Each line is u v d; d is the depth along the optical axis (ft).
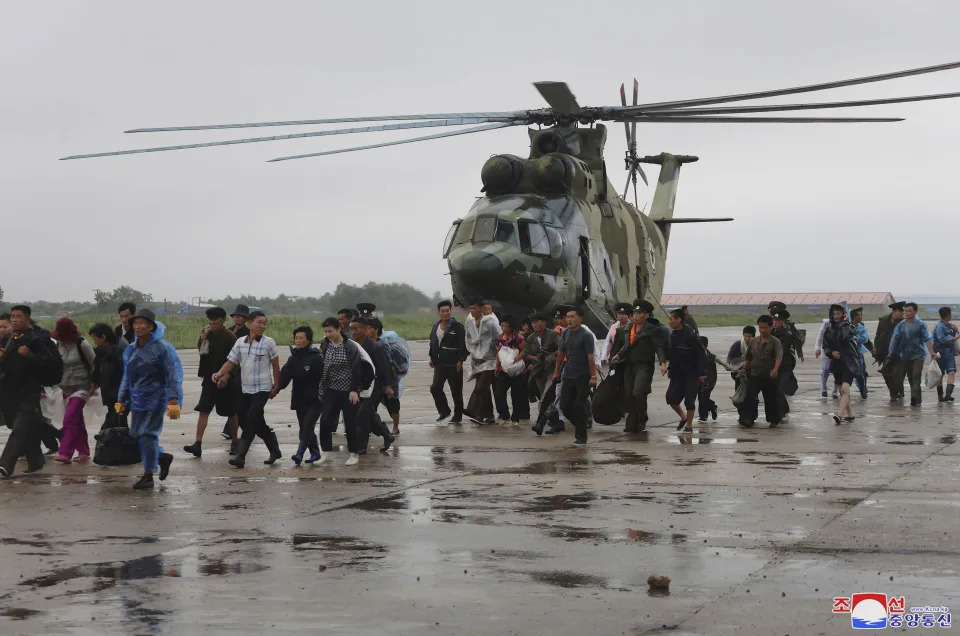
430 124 76.95
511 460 41.27
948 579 21.93
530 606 20.18
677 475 36.68
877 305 607.37
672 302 632.38
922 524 27.55
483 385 55.93
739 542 25.58
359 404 41.88
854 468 38.01
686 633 18.48
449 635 18.48
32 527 28.25
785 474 36.65
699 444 46.16
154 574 22.84
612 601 20.49
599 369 53.36
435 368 57.11
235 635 18.53
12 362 38.88
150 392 35.29
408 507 30.78
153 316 35.68
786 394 55.77
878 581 21.81
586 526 27.66
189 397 74.13
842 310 55.36
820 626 18.83
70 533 27.40
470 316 56.44
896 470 37.37
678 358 51.55
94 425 57.47
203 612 19.93
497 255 72.74
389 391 48.96
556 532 26.94
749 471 37.50
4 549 25.43
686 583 21.80
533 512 29.76
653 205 110.93
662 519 28.53
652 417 59.16
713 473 37.11
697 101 73.05
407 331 195.11
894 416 58.70
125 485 36.01
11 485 36.17
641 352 50.72
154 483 36.32
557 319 55.21
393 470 38.86
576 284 78.79
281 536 26.78
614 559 23.94
